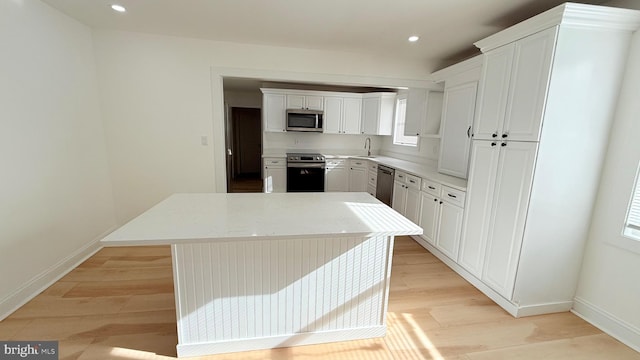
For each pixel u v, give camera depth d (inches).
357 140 233.9
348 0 87.9
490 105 91.6
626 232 75.4
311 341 71.8
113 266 109.0
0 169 78.7
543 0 84.8
